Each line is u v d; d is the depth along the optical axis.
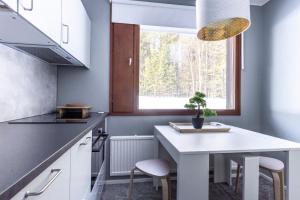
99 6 2.49
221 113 2.78
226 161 2.59
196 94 2.24
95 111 2.47
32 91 1.77
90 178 1.38
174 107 2.73
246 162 1.50
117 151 2.44
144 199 2.18
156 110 2.63
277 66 2.61
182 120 2.69
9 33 1.13
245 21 1.65
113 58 2.54
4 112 1.39
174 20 2.62
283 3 2.52
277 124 2.60
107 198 2.19
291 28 2.40
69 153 0.91
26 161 0.62
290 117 2.42
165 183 1.60
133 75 2.58
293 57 2.38
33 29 1.06
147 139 2.51
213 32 1.85
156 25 2.59
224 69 2.88
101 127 1.89
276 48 2.63
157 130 2.28
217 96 2.86
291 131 2.40
